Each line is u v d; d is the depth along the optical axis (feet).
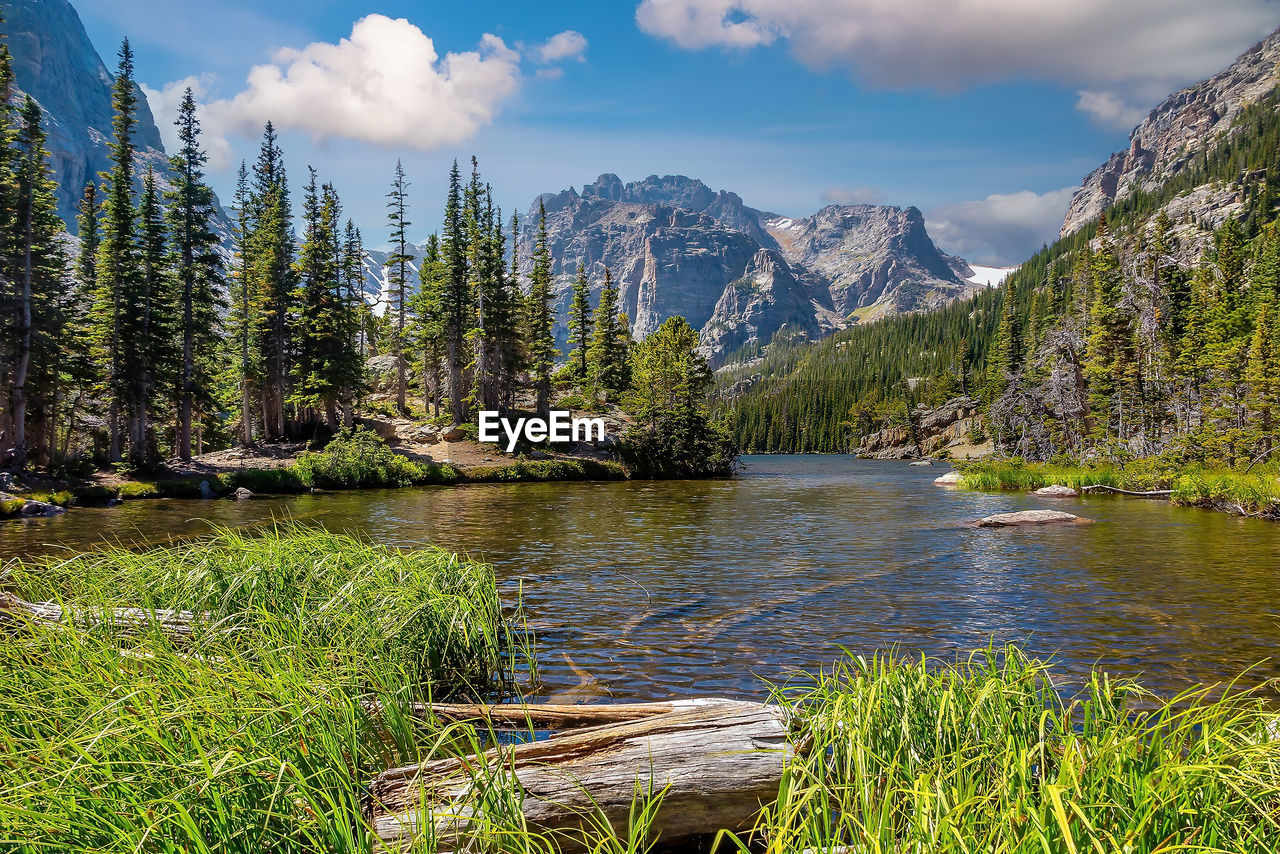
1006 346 324.39
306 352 184.55
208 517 90.33
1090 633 34.96
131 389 140.36
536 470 175.01
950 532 75.82
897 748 14.43
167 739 12.30
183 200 160.86
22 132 137.49
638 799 14.51
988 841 10.07
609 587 46.55
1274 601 41.86
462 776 13.88
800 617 38.29
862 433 517.55
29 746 13.00
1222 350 148.36
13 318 131.44
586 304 296.71
